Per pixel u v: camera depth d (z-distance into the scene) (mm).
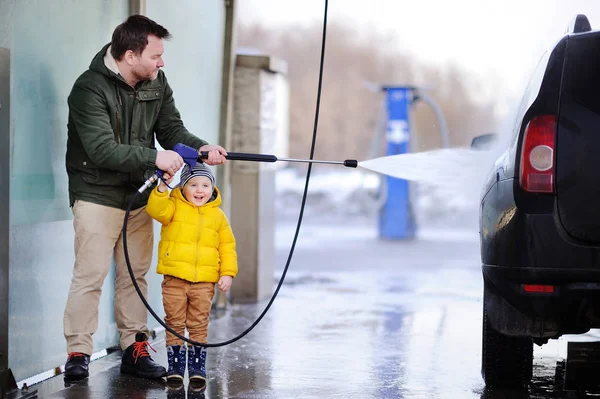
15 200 6754
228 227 7086
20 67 6820
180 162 6785
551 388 7059
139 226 7320
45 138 7227
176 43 9703
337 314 10984
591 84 6031
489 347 6887
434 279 14938
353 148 38875
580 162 5988
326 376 7438
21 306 6875
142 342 7281
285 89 13383
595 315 6078
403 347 8781
